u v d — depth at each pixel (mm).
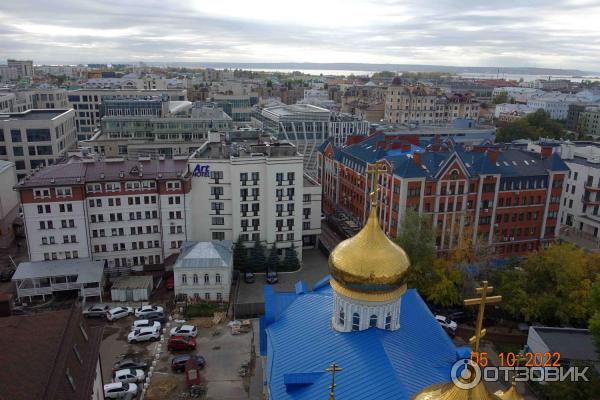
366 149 107375
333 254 38750
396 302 38812
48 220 73625
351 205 109125
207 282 71438
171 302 71188
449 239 86875
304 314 44938
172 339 59094
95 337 43781
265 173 82375
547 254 66812
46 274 70688
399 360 34656
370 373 33750
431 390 23750
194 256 71750
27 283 71938
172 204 78750
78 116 190000
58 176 74188
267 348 43781
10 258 86000
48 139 122625
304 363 38094
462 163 84375
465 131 157000
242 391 51719
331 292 47188
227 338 62125
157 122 127062
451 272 67812
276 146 85938
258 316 68562
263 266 83375
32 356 34719
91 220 76312
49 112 139000
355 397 32156
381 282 36656
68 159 87000
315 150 145000
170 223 79438
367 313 38500
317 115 146500
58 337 37562
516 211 90438
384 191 90688
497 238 90000
